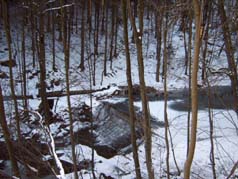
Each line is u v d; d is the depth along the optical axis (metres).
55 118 15.39
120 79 24.91
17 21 27.77
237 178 9.99
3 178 6.38
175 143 12.63
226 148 11.80
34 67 22.69
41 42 14.78
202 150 11.82
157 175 10.61
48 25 27.92
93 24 31.19
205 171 10.71
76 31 29.08
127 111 17.03
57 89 20.56
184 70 23.09
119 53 27.70
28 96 19.05
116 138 14.16
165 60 7.55
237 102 8.99
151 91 21.59
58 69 24.27
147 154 7.16
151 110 17.08
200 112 14.85
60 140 13.53
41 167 7.68
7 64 22.83
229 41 8.66
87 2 28.64
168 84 22.39
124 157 12.39
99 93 20.39
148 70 26.09
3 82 19.22
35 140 9.14
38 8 17.16
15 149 8.89
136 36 7.12
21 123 11.42
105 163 11.51
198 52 3.41
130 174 11.07
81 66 23.45
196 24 3.42
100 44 28.73
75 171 8.54
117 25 27.38
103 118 16.09
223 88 18.62
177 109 17.58
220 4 8.70
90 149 12.49
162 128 14.07
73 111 16.00
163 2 9.98
